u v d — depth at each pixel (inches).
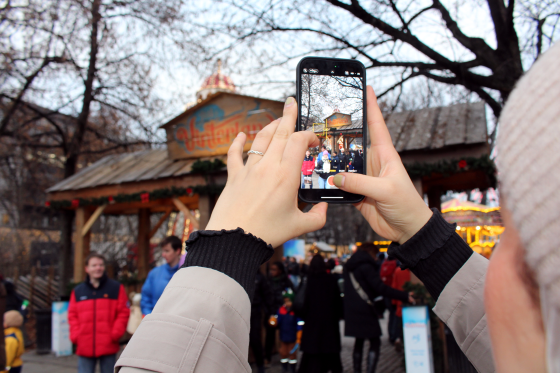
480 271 34.8
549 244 10.9
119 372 23.2
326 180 51.4
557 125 11.2
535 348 13.3
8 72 360.5
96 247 665.0
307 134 31.1
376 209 42.3
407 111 302.2
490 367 32.6
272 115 289.0
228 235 26.7
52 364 295.3
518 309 13.8
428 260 36.0
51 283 417.1
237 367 23.5
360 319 203.9
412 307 201.5
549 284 11.2
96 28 380.2
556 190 10.8
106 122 438.6
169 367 22.1
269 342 287.1
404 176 38.1
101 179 355.9
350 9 240.4
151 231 430.6
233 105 300.8
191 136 318.0
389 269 316.2
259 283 240.4
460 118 261.1
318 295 204.2
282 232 28.9
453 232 36.2
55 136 484.1
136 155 400.8
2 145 443.5
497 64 228.4
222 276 25.4
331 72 54.6
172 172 310.2
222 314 24.0
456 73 241.9
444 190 326.3
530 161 11.6
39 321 331.0
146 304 173.2
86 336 160.9
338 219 1438.2
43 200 716.7
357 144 52.8
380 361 287.1
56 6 349.7
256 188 29.1
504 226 14.8
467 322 34.1
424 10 244.2
